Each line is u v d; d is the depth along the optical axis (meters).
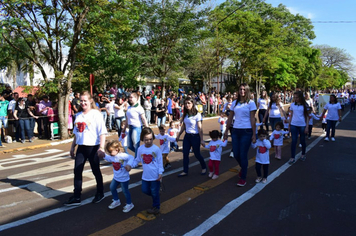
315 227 3.66
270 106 8.96
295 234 3.48
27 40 10.45
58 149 9.60
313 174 6.03
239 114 5.17
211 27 19.66
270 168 6.52
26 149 9.52
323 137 11.02
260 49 22.92
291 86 45.97
